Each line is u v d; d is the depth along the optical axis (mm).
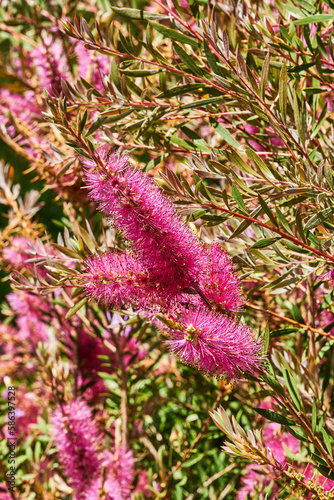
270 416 563
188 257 521
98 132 667
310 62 584
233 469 758
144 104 587
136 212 516
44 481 741
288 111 594
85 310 790
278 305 742
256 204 614
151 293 529
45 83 740
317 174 544
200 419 773
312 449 627
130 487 715
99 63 716
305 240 549
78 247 619
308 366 623
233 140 595
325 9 618
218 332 519
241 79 558
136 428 787
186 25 580
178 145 616
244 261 578
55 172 729
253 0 644
